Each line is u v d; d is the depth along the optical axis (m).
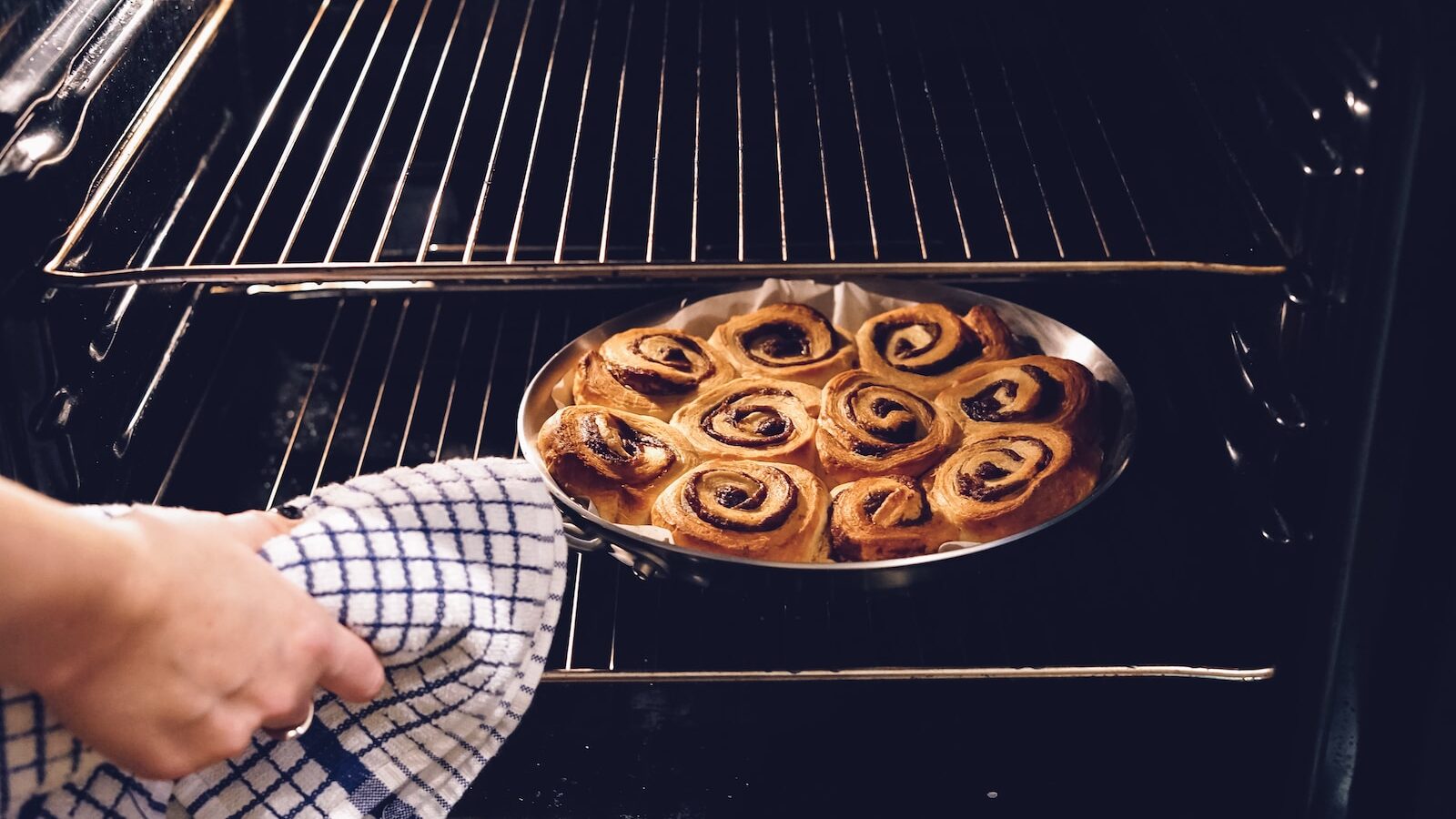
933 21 0.82
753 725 0.65
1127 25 0.78
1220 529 0.70
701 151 0.85
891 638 0.66
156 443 0.67
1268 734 0.61
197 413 0.73
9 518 0.32
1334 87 0.53
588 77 0.77
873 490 0.64
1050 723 0.65
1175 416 0.76
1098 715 0.65
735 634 0.66
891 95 0.84
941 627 0.67
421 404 0.81
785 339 0.74
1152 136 0.76
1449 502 0.53
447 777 0.49
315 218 0.86
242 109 0.78
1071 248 0.84
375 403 0.81
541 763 0.63
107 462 0.60
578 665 0.65
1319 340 0.56
